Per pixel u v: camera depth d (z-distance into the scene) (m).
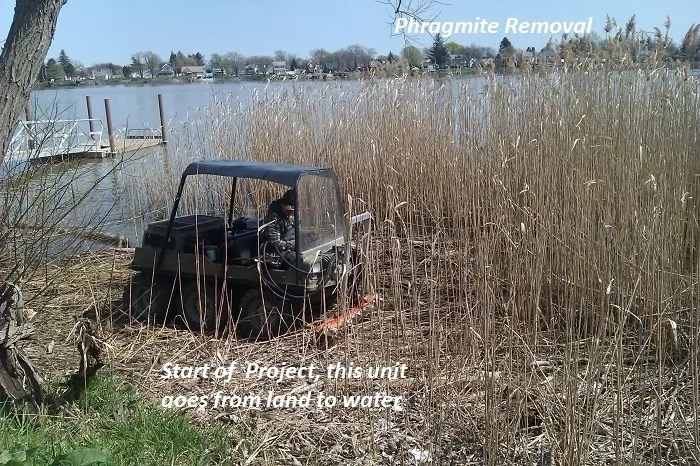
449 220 8.70
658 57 7.79
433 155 9.48
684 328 5.83
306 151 10.51
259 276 6.00
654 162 6.84
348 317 6.14
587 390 4.32
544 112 8.20
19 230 5.46
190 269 6.41
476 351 5.29
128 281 7.64
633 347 5.71
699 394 4.93
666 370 5.36
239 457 4.39
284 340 6.16
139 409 4.76
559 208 6.92
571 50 8.59
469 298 6.01
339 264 6.14
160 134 20.42
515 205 7.02
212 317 6.49
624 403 4.84
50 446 4.05
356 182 10.03
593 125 7.43
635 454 4.09
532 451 4.47
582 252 6.27
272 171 6.14
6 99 3.98
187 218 6.96
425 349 5.60
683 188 6.89
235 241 6.44
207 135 11.67
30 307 6.61
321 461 4.43
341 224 6.59
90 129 21.11
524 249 6.26
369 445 4.59
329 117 10.79
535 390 4.94
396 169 9.73
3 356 4.49
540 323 6.37
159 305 6.70
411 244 6.60
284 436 4.70
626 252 6.25
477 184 8.08
